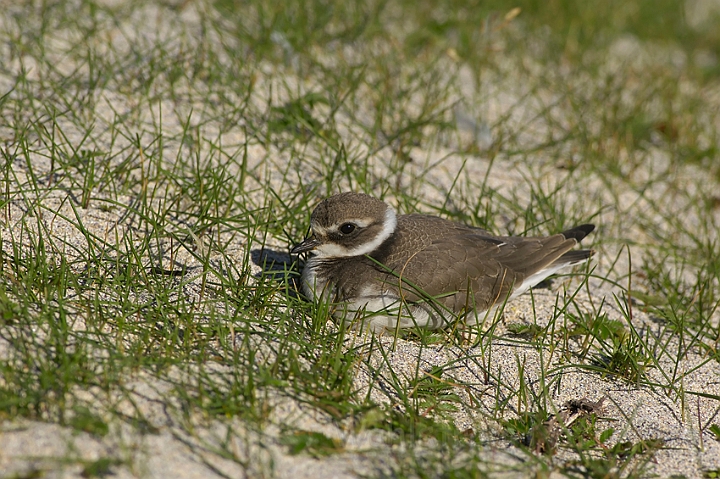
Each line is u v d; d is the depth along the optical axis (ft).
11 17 43.73
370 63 47.47
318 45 48.01
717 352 30.89
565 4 60.75
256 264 31.78
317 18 49.14
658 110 51.03
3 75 38.96
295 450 22.20
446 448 23.75
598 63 54.54
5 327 23.95
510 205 38.88
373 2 54.39
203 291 28.27
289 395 24.14
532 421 25.80
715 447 25.81
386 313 28.63
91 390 22.50
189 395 23.22
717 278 36.35
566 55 55.36
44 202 31.58
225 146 38.34
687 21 68.18
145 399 22.81
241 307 27.91
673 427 26.66
